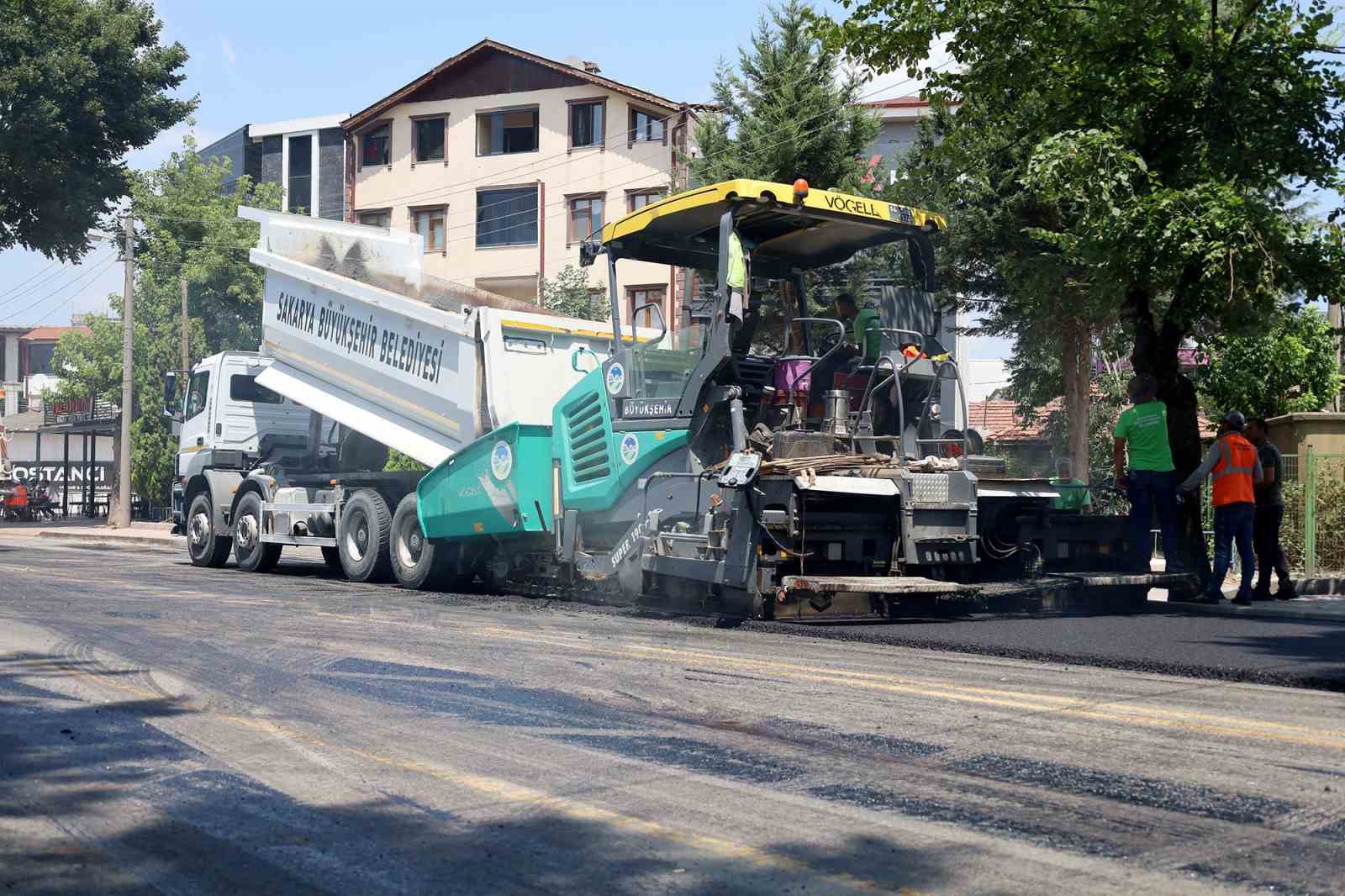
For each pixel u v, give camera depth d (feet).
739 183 30.71
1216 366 71.67
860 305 33.55
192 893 11.55
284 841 13.04
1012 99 43.24
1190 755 16.62
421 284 46.11
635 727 18.53
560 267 130.62
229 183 167.53
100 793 14.98
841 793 14.70
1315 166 38.06
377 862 12.36
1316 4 37.86
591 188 128.98
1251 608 35.35
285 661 25.08
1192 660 24.00
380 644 27.68
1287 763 16.16
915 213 33.35
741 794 14.71
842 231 33.58
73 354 150.61
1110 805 14.17
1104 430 86.12
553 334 41.70
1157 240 35.68
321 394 49.08
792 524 29.17
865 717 19.19
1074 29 39.06
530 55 131.13
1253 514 36.76
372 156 141.69
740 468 29.63
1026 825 13.39
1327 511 46.70
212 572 52.39
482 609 35.68
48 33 101.45
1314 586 43.27
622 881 11.71
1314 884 11.52
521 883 11.68
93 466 141.59
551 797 14.65
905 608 32.12
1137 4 36.86
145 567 55.67
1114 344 73.00
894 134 115.44
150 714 19.75
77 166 103.71
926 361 33.30
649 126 127.03
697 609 33.47
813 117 78.02
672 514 33.01
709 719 19.11
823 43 44.50
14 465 161.07
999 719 19.01
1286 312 40.60
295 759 16.65
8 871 12.19
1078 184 36.32
